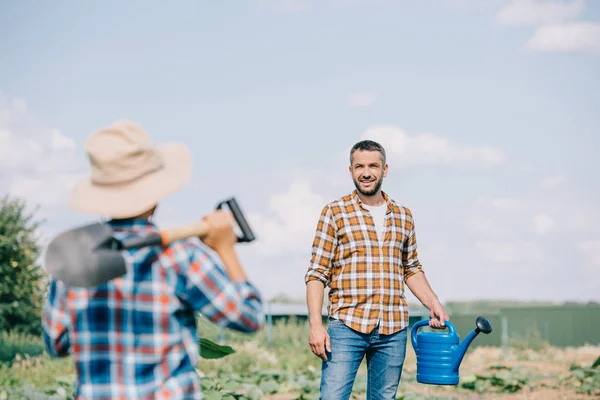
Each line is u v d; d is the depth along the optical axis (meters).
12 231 15.93
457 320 17.36
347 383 6.21
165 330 3.58
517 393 12.01
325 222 6.31
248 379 11.94
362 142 6.36
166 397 3.54
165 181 3.69
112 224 3.71
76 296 3.60
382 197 6.45
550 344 17.41
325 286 6.35
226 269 3.69
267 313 17.12
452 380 6.32
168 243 3.56
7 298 15.66
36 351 14.52
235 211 3.78
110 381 3.56
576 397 11.63
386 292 6.26
